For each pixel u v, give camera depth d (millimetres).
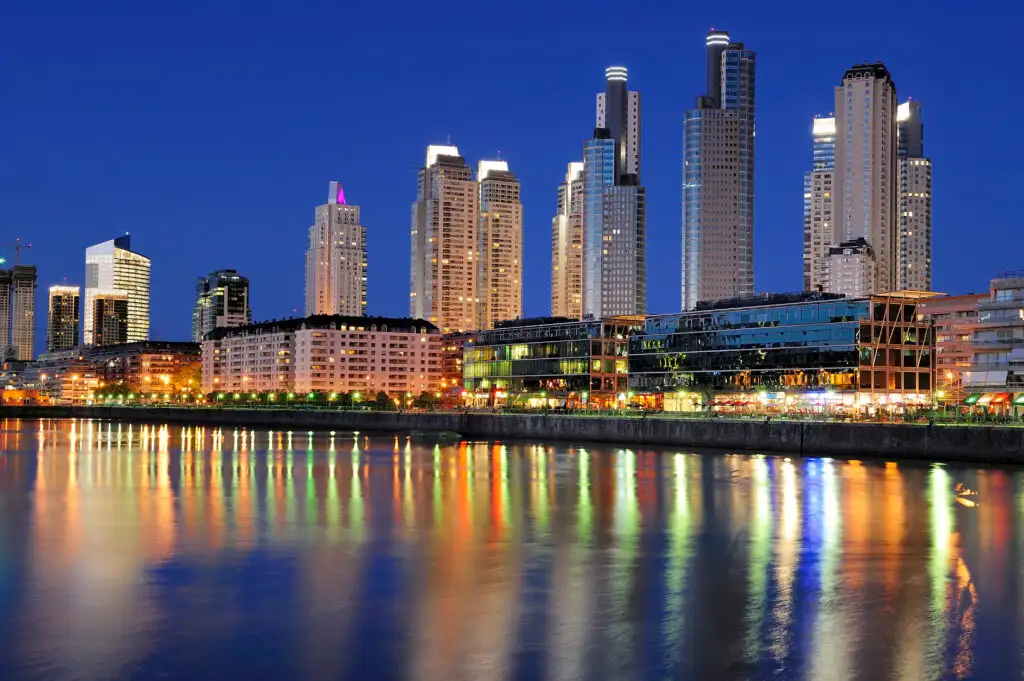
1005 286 180000
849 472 115625
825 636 42188
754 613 45969
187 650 40750
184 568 56312
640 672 37938
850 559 58594
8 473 116625
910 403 185625
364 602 48281
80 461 136875
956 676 37344
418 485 102125
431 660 39406
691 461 135875
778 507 82688
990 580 52594
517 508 82500
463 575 54344
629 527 71562
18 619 45312
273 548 62719
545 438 198625
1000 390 175500
